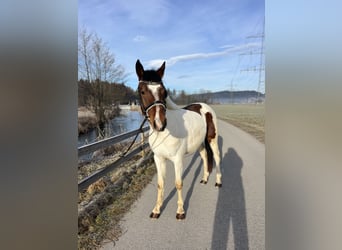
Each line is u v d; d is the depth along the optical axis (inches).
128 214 106.4
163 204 117.9
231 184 145.1
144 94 91.3
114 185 134.6
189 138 118.3
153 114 89.3
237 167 181.6
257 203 116.9
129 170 164.4
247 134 367.2
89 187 123.0
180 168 108.5
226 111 1115.3
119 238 87.5
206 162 154.4
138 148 199.3
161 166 109.6
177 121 108.0
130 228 94.4
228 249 80.8
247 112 1043.3
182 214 102.4
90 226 92.5
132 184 142.5
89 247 81.7
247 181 149.9
